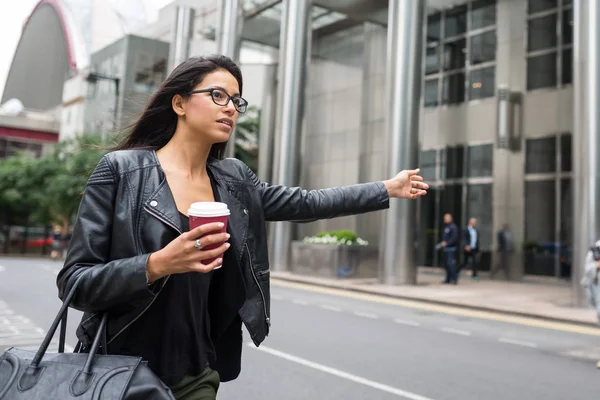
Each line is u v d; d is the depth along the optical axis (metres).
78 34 72.38
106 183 1.58
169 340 1.57
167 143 1.82
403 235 15.88
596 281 7.53
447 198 21.52
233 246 1.72
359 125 24.84
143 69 39.56
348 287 15.10
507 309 11.21
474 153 20.77
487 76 20.56
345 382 5.57
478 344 7.88
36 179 36.41
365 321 9.68
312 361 6.48
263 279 1.82
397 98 16.19
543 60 18.94
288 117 19.81
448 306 12.24
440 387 5.48
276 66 29.52
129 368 1.35
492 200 19.98
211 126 1.70
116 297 1.39
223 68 1.76
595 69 11.73
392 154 16.17
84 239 1.51
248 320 1.74
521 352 7.39
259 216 1.85
